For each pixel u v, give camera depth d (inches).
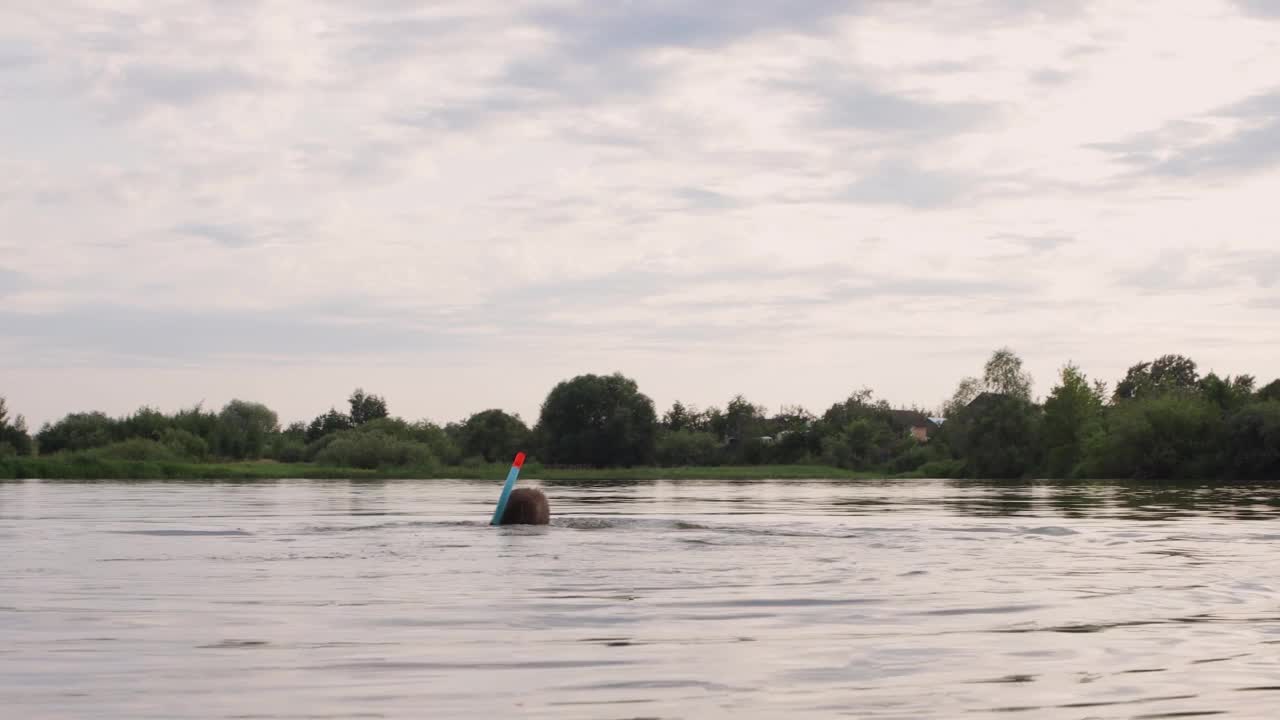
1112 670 298.0
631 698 264.5
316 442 4473.4
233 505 1334.9
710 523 952.9
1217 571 548.1
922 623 375.6
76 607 410.3
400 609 406.0
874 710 254.4
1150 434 3523.6
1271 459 3196.4
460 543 715.4
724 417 5920.3
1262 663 307.6
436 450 4515.3
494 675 288.8
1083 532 857.5
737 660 309.0
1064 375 4050.2
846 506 1417.3
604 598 437.7
